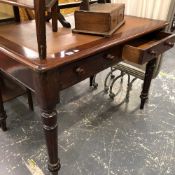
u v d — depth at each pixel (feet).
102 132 5.16
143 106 5.95
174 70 8.10
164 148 4.75
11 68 3.22
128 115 5.73
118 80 7.29
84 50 3.09
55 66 2.66
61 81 3.00
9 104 5.98
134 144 4.83
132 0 8.29
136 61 3.80
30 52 2.97
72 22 4.62
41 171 4.18
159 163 4.39
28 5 2.63
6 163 4.32
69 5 5.09
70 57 2.87
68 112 5.80
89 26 3.75
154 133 5.15
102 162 4.39
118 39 3.59
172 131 5.22
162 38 4.67
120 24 4.33
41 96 2.89
